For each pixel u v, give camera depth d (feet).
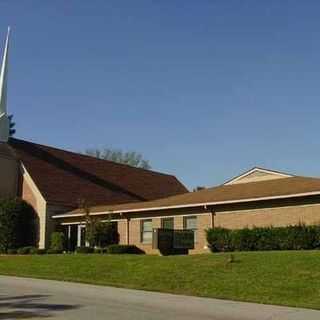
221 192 123.85
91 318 46.88
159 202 129.29
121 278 75.92
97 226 129.18
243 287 65.36
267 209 109.09
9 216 136.26
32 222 139.95
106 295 61.87
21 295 61.46
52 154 159.74
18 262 96.37
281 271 70.03
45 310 50.98
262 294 61.93
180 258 84.89
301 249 97.25
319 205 102.37
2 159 143.02
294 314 50.60
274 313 51.01
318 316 49.65
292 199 105.91
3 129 148.46
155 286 69.56
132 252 123.95
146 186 176.24
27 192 143.02
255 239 102.78
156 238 110.73
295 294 61.11
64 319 46.29
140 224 128.06
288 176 132.05
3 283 73.15
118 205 139.85
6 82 152.66
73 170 158.71
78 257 95.91
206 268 75.72
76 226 137.28
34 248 131.13
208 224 116.88
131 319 46.73
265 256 79.51
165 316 48.49
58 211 140.56
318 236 96.99
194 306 54.70
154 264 81.92
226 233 107.04
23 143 155.63
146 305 54.85
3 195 141.79
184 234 114.73
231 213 114.11
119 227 131.85
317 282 64.34
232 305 55.67
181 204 120.26
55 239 134.00
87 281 74.64
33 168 146.41
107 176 167.53
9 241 135.54
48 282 74.38
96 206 145.89
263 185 121.19
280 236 100.22
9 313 49.26
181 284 69.46
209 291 64.85
